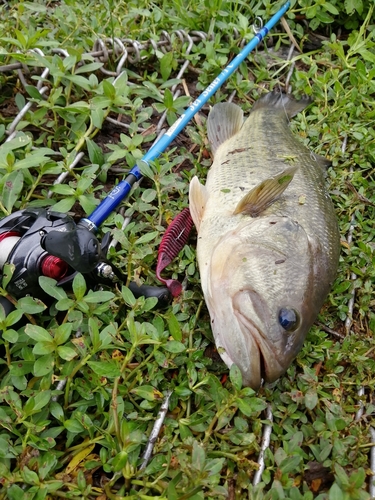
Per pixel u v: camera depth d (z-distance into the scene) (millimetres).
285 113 539
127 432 300
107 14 617
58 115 519
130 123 542
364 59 659
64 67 491
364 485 343
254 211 403
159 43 604
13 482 294
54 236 318
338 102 581
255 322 344
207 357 388
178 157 488
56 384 344
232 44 637
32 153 445
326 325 432
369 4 698
